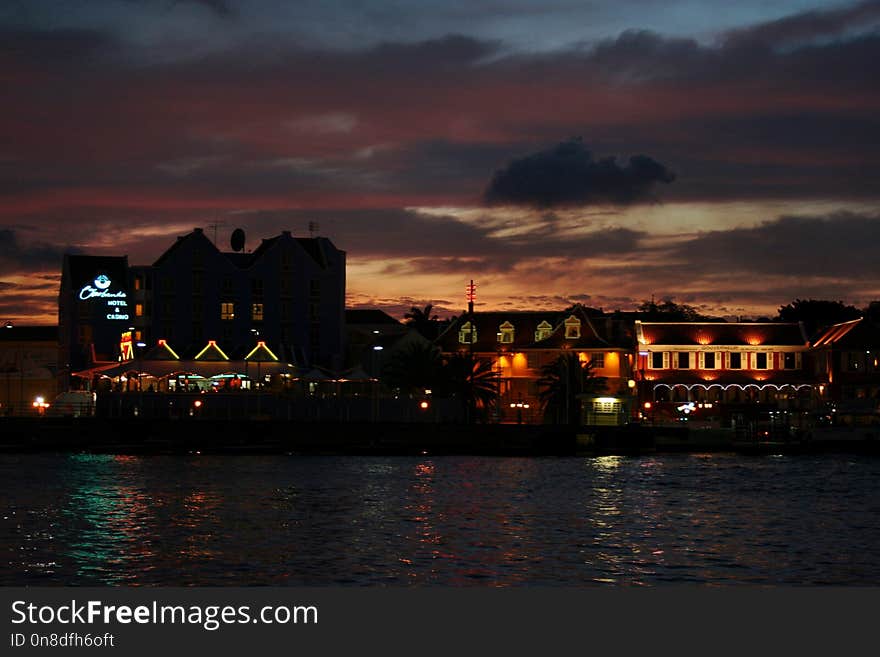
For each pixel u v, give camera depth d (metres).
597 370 155.75
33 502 75.00
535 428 126.75
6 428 124.38
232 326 164.25
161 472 96.62
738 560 56.41
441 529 64.50
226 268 164.75
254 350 140.75
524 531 64.12
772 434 132.25
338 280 169.88
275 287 166.38
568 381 136.50
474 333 164.00
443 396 144.12
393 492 82.19
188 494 79.88
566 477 95.62
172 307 162.50
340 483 88.25
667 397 157.88
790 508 75.50
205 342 163.00
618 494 82.69
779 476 98.25
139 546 58.44
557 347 157.25
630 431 127.56
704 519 69.81
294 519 67.81
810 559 56.81
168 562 54.44
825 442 129.88
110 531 63.00
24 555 56.00
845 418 138.88
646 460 117.00
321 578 51.19
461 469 102.81
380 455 122.00
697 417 156.25
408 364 145.00
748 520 69.62
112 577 51.22
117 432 124.81
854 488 88.38
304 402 136.50
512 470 102.25
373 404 138.00
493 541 60.66
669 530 65.25
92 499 76.69
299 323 167.00
